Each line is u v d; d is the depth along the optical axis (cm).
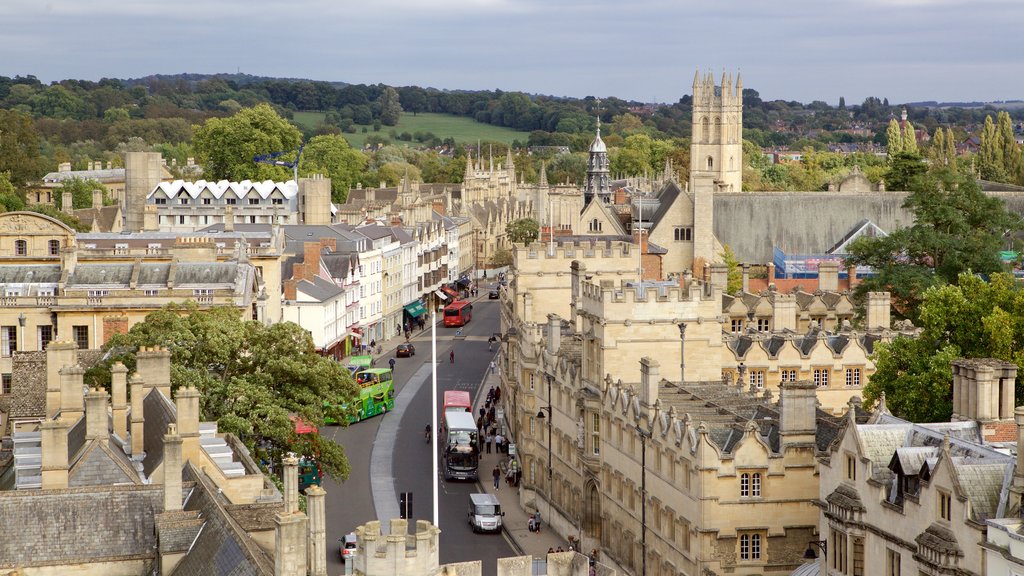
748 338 17150
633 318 15262
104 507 9294
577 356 16875
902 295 19762
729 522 12294
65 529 9175
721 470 12250
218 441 11600
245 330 15262
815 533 12369
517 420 18662
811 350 16975
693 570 12456
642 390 13888
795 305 19925
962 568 9038
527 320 18975
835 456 10681
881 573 9981
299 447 14488
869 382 14962
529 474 17450
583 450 15400
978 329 14300
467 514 16612
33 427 14738
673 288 15375
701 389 14750
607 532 14925
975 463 9275
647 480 13625
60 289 18588
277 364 14938
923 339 14562
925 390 13675
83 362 15612
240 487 10675
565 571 9644
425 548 8500
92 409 10350
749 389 15388
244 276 19162
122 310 18538
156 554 9106
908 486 9794
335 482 17050
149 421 11531
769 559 12338
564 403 16262
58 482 9888
